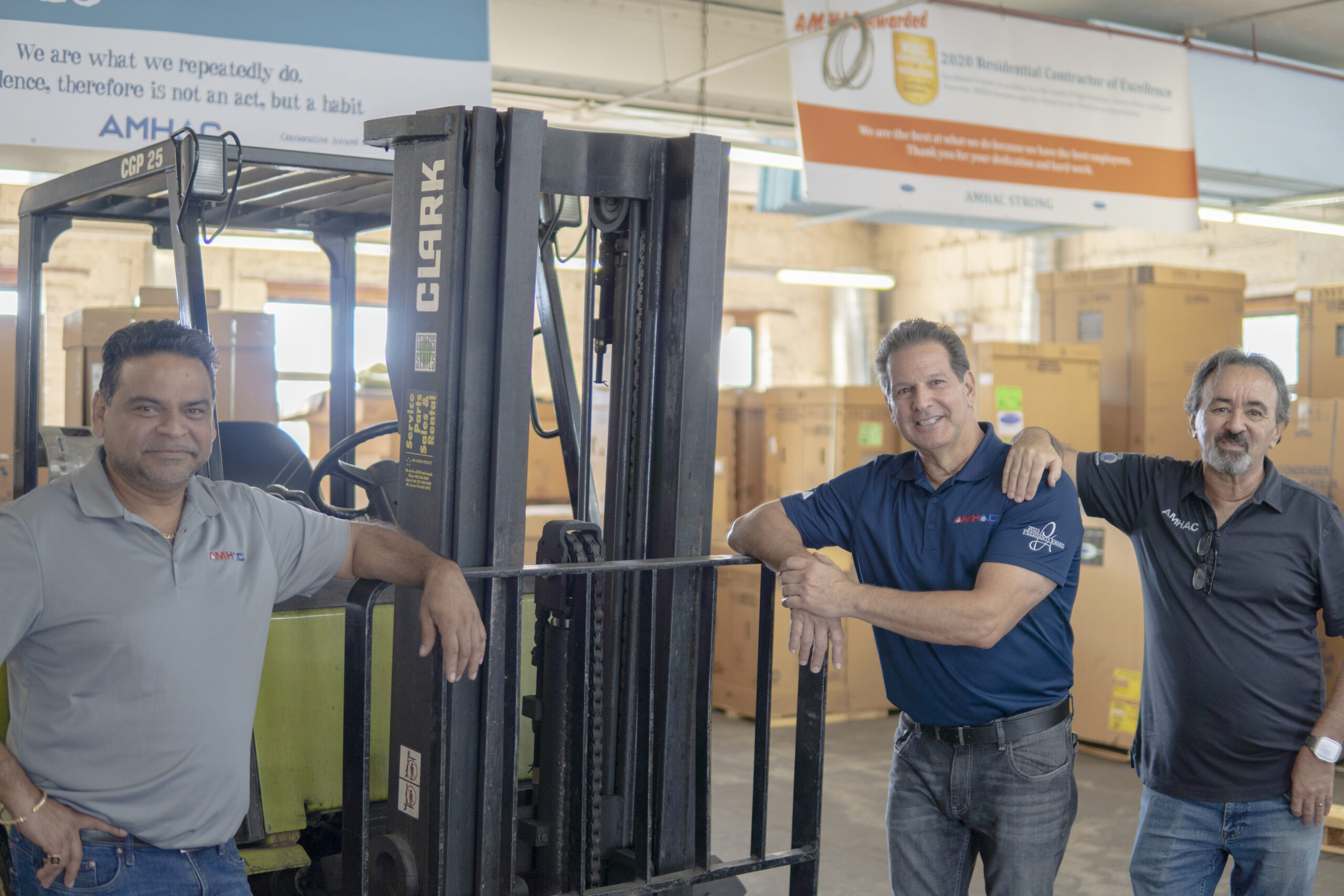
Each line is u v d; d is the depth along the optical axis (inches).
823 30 209.3
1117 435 258.2
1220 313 262.7
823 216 397.7
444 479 80.7
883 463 96.9
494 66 273.4
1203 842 98.0
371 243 389.1
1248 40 303.0
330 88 190.2
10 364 201.5
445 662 72.4
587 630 80.7
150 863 70.1
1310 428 211.9
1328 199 316.2
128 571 69.1
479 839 80.0
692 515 90.4
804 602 86.5
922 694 92.1
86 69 175.5
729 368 559.2
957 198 220.1
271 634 104.7
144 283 435.5
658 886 83.7
